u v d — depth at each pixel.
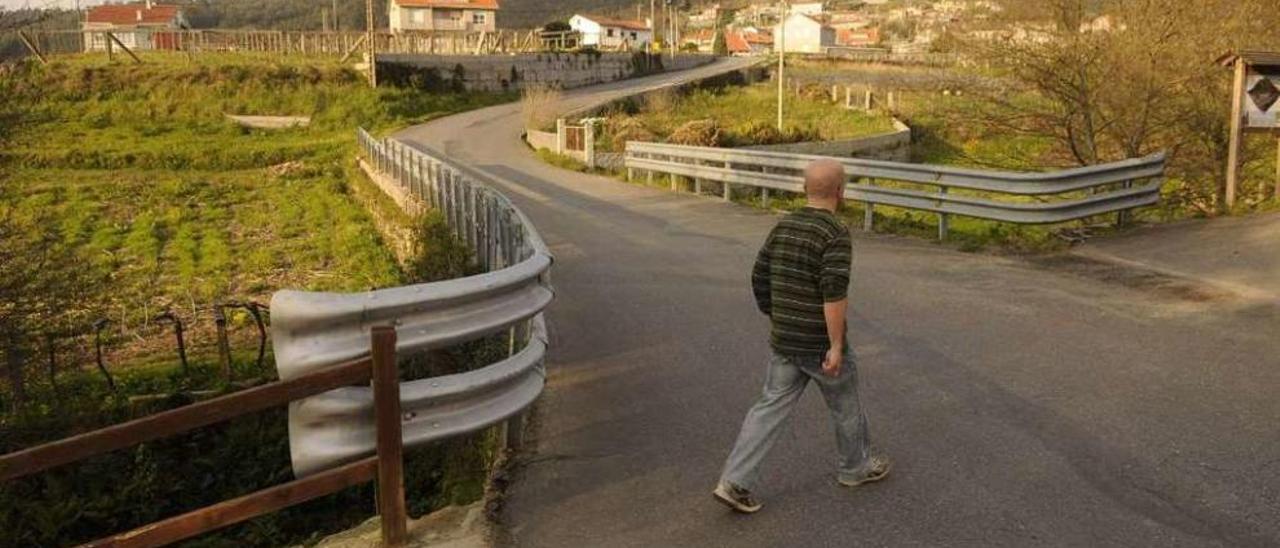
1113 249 11.17
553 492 4.94
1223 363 6.70
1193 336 7.41
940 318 8.20
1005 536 4.29
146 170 29.88
